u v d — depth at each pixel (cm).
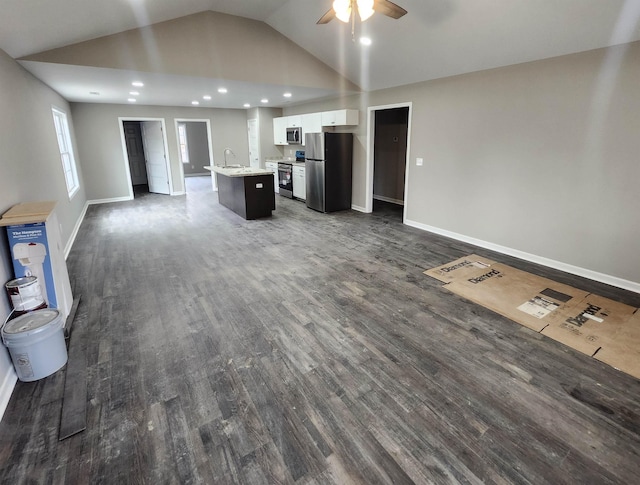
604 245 358
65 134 643
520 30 346
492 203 456
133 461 167
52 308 258
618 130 332
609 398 205
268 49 529
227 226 596
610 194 347
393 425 186
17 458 167
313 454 170
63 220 477
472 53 409
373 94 618
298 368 231
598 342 258
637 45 310
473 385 215
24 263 245
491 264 414
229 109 953
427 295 334
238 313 303
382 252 458
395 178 772
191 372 229
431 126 520
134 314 303
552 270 396
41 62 373
